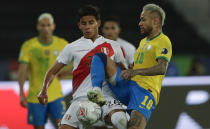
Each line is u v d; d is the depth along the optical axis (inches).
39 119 767.1
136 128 475.2
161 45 509.4
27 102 776.9
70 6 1884.8
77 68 546.9
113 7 1877.5
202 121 940.0
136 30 1776.6
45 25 764.6
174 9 1951.3
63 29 1771.7
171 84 932.0
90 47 549.6
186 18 1939.0
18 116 883.4
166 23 1891.0
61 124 545.6
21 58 775.7
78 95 540.4
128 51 804.0
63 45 792.3
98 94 463.8
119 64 570.9
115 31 807.1
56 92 762.8
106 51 552.4
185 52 1775.3
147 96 508.7
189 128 934.4
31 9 1872.5
